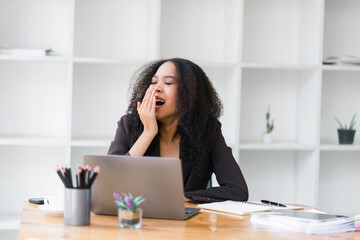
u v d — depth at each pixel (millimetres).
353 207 4004
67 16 3658
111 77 3719
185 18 3768
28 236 1518
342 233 1670
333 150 3922
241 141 3773
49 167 3719
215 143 2486
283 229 1697
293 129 3926
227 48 3709
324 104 3938
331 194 3984
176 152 2453
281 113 3910
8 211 3680
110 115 3727
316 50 3568
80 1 3656
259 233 1627
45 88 3678
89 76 3697
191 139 2410
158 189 1779
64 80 3693
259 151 3910
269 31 3865
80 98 3693
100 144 3361
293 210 1902
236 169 2383
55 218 1784
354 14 3934
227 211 1945
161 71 2455
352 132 3721
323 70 3854
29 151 3699
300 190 3814
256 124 3889
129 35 3719
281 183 3938
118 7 3707
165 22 3744
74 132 3688
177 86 2420
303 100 3791
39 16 3633
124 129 2504
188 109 2396
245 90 3869
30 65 3658
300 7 3881
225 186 2260
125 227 1645
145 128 2357
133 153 2332
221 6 3795
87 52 3678
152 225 1700
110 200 1822
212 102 2533
